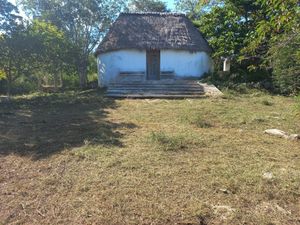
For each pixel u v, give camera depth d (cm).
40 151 641
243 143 696
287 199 445
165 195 454
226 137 743
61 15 2472
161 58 1941
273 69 1562
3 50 1591
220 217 402
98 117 994
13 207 431
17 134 780
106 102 1301
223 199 443
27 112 1109
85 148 645
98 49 2009
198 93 1484
